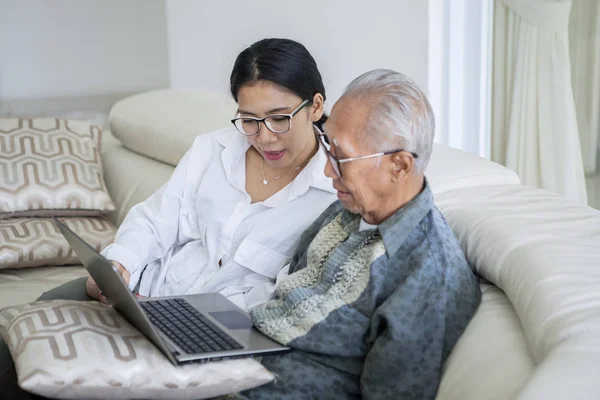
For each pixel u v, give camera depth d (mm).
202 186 1919
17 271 2396
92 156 2670
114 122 2902
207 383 1311
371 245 1409
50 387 1256
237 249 1812
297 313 1419
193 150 1968
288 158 1762
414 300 1299
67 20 3797
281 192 1829
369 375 1301
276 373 1395
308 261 1564
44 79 3818
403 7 3412
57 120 2721
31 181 2480
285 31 3848
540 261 1280
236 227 1848
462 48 3393
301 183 1797
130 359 1305
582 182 3172
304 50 1727
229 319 1549
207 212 1900
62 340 1325
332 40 3717
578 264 1248
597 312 1085
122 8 3900
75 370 1267
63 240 2381
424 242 1353
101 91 3947
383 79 1358
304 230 1790
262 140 1710
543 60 3121
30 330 1370
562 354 997
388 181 1367
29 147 2572
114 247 1864
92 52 3887
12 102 3783
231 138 1923
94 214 2566
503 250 1385
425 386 1274
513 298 1287
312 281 1516
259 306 1652
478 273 1473
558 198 1630
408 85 1356
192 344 1379
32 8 3723
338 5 3645
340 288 1413
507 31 3236
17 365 1311
